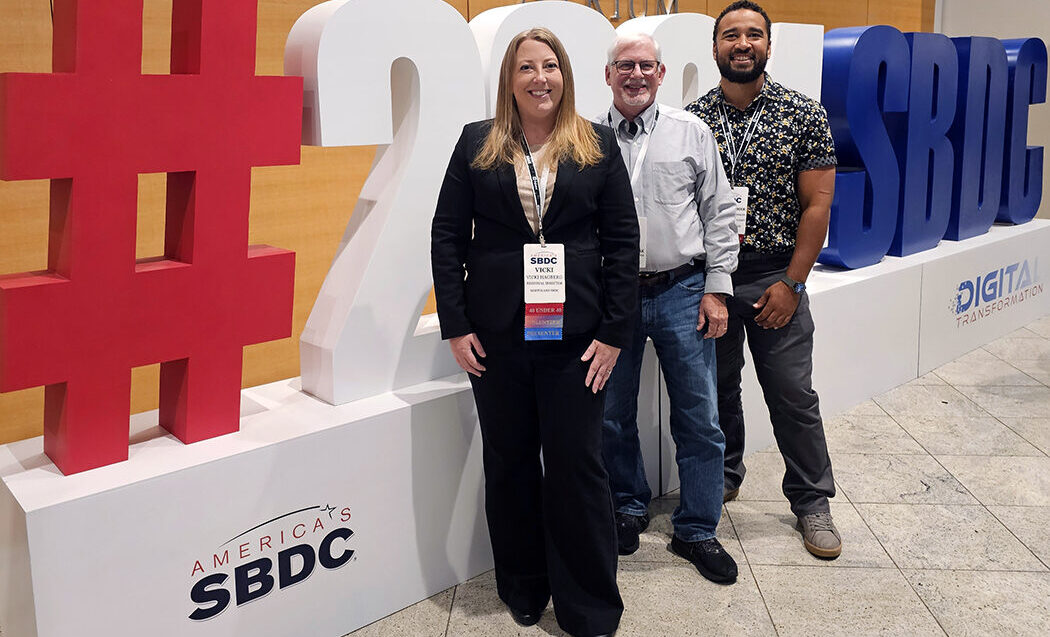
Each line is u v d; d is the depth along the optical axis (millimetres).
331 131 2164
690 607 2365
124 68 1789
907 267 3959
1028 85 5035
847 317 3660
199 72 1896
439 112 2387
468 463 2447
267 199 3541
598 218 2088
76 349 1836
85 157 1771
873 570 2551
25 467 1930
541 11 2689
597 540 2170
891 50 3852
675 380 2445
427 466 2357
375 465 2248
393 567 2332
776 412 2682
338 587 2227
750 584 2479
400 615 2348
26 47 2887
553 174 1993
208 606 1999
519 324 2051
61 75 1710
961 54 4438
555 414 2094
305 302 3740
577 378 2076
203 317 2008
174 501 1910
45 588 1762
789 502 2910
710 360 2455
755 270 2590
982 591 2438
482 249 2072
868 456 3328
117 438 1930
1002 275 4746
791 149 2502
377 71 2232
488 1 3961
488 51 2574
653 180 2314
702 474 2484
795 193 2561
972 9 6246
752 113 2529
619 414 2545
